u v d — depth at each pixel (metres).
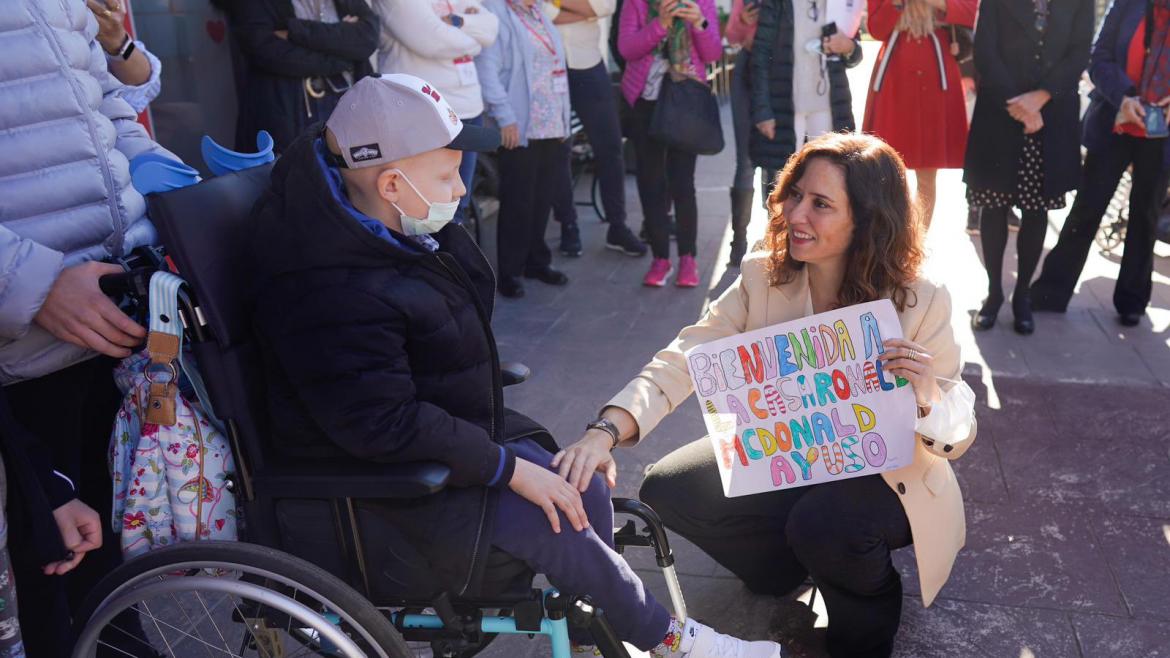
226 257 2.00
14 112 1.97
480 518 2.00
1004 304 5.27
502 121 5.10
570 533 2.05
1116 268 5.83
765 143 5.41
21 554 2.06
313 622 1.88
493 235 6.71
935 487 2.48
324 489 1.96
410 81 1.95
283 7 4.23
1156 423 3.97
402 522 2.01
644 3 5.32
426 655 2.56
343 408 1.88
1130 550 3.15
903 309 2.41
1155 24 4.52
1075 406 4.13
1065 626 2.79
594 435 2.37
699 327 2.66
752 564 2.80
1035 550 3.16
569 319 5.29
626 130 6.25
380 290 1.90
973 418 2.38
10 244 1.90
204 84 4.93
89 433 2.36
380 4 4.64
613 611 2.08
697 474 2.73
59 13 2.03
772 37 5.25
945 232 6.43
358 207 2.01
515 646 2.75
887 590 2.53
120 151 2.32
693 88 5.29
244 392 1.99
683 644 2.22
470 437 1.96
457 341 2.01
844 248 2.38
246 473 2.02
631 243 6.32
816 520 2.44
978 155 4.67
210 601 2.71
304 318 1.89
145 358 2.14
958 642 2.74
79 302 1.96
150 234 2.29
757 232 6.62
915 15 4.80
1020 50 4.48
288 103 4.32
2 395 1.87
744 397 2.44
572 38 5.91
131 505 2.03
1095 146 4.84
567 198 6.23
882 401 2.36
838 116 5.28
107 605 1.99
